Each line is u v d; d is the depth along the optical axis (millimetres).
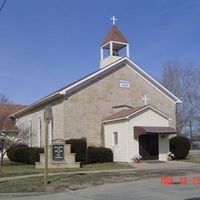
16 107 52500
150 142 33000
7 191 17609
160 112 33125
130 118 32125
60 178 20984
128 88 36406
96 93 34781
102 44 39219
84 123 33938
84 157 30500
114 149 33156
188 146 34594
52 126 35688
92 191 16984
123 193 15898
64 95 33469
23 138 39094
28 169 28156
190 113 67312
